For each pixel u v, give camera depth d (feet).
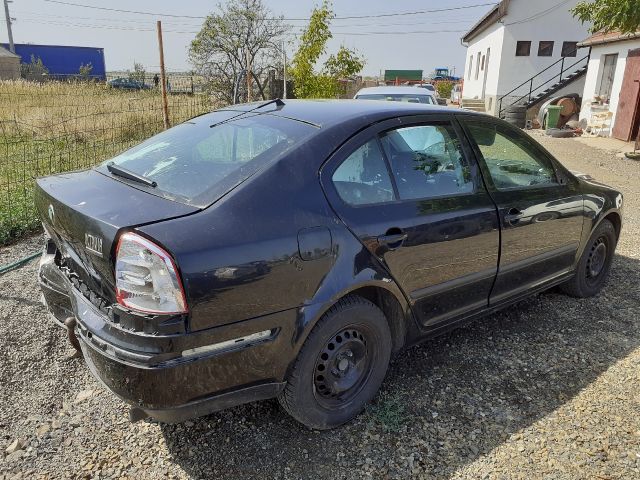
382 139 9.22
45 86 63.77
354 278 8.23
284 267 7.45
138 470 7.88
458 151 10.34
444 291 9.93
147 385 6.70
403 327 9.54
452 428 8.84
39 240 17.06
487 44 88.33
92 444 8.38
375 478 7.79
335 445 8.45
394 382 10.12
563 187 12.41
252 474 7.84
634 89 49.39
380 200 8.88
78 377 10.01
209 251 6.86
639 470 7.87
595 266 14.11
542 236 11.75
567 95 68.23
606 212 13.58
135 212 7.19
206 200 7.45
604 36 54.85
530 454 8.23
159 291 6.63
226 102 55.62
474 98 96.89
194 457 8.14
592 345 11.50
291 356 7.79
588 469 7.91
